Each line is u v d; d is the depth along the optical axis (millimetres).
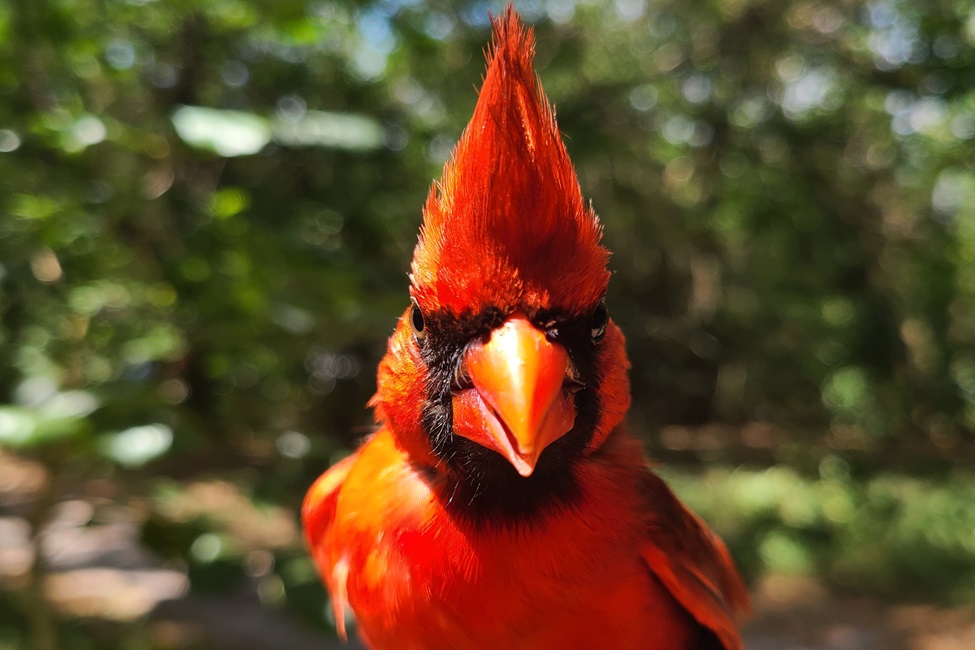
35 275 3131
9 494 8758
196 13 3744
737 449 13883
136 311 3586
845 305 14188
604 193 11562
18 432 2303
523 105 1501
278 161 4852
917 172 13219
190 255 3137
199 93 4398
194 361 3678
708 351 13844
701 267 13188
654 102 12164
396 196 6535
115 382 2750
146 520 2951
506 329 1491
